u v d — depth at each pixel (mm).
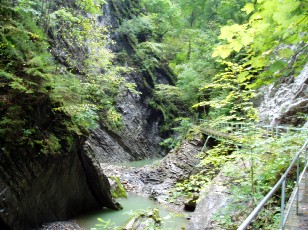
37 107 9617
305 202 5844
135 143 29484
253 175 7102
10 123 8523
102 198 12508
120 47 33781
